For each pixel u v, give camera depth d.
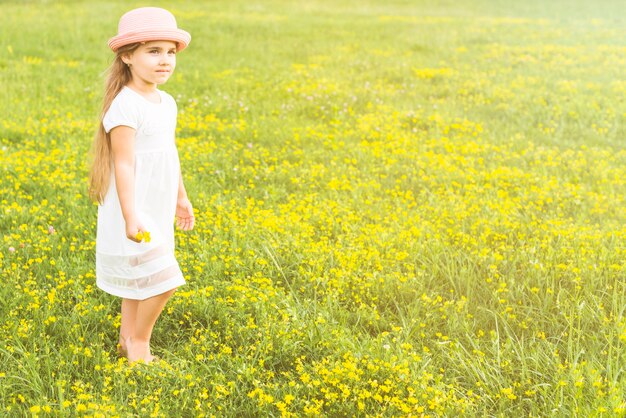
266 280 4.54
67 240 5.20
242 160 7.36
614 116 9.54
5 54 13.04
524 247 5.26
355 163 7.40
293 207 5.93
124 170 3.38
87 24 17.14
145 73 3.41
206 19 19.94
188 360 3.83
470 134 8.70
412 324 4.15
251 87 11.20
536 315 4.35
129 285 3.58
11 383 3.50
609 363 3.66
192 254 5.05
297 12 23.58
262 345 3.87
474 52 15.12
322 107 9.58
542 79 12.01
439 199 6.32
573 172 7.22
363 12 24.56
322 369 3.56
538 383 3.72
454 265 4.91
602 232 5.42
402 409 3.28
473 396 3.59
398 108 9.79
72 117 8.84
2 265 4.68
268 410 3.42
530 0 29.58
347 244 5.25
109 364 3.60
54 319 3.89
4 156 6.92
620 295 4.54
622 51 15.17
